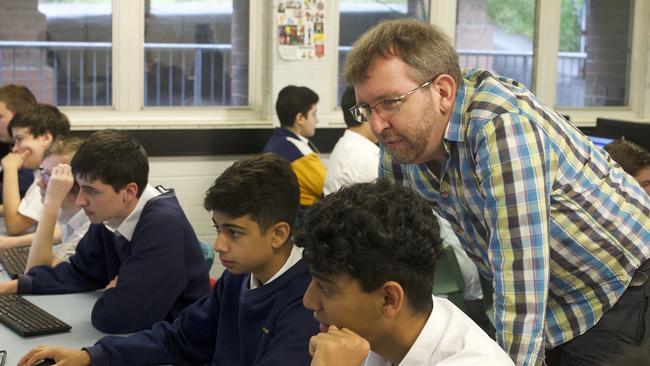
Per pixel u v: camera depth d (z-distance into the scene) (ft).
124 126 15.85
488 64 18.38
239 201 6.07
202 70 16.70
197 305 7.09
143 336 6.91
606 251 5.82
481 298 10.00
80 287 8.82
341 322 4.14
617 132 11.58
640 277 5.92
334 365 4.05
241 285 6.60
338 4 16.88
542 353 5.20
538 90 18.60
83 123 15.61
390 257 3.98
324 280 4.07
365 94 5.30
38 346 7.06
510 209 5.12
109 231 8.52
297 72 16.43
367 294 4.03
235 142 16.37
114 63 15.98
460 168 5.54
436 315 4.25
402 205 4.07
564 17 18.78
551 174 5.38
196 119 16.53
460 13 17.99
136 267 7.60
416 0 17.58
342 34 17.11
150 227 7.73
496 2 18.20
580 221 5.69
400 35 5.21
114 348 6.67
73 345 7.14
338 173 12.44
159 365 6.91
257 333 6.27
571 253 5.82
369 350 4.11
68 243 9.84
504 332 5.15
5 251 10.52
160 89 16.48
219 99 16.88
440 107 5.36
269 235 6.15
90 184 7.74
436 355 4.18
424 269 4.08
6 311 7.83
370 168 12.26
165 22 16.31
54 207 9.43
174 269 7.68
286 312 6.04
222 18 16.66
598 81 19.27
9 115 13.85
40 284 8.71
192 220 16.39
